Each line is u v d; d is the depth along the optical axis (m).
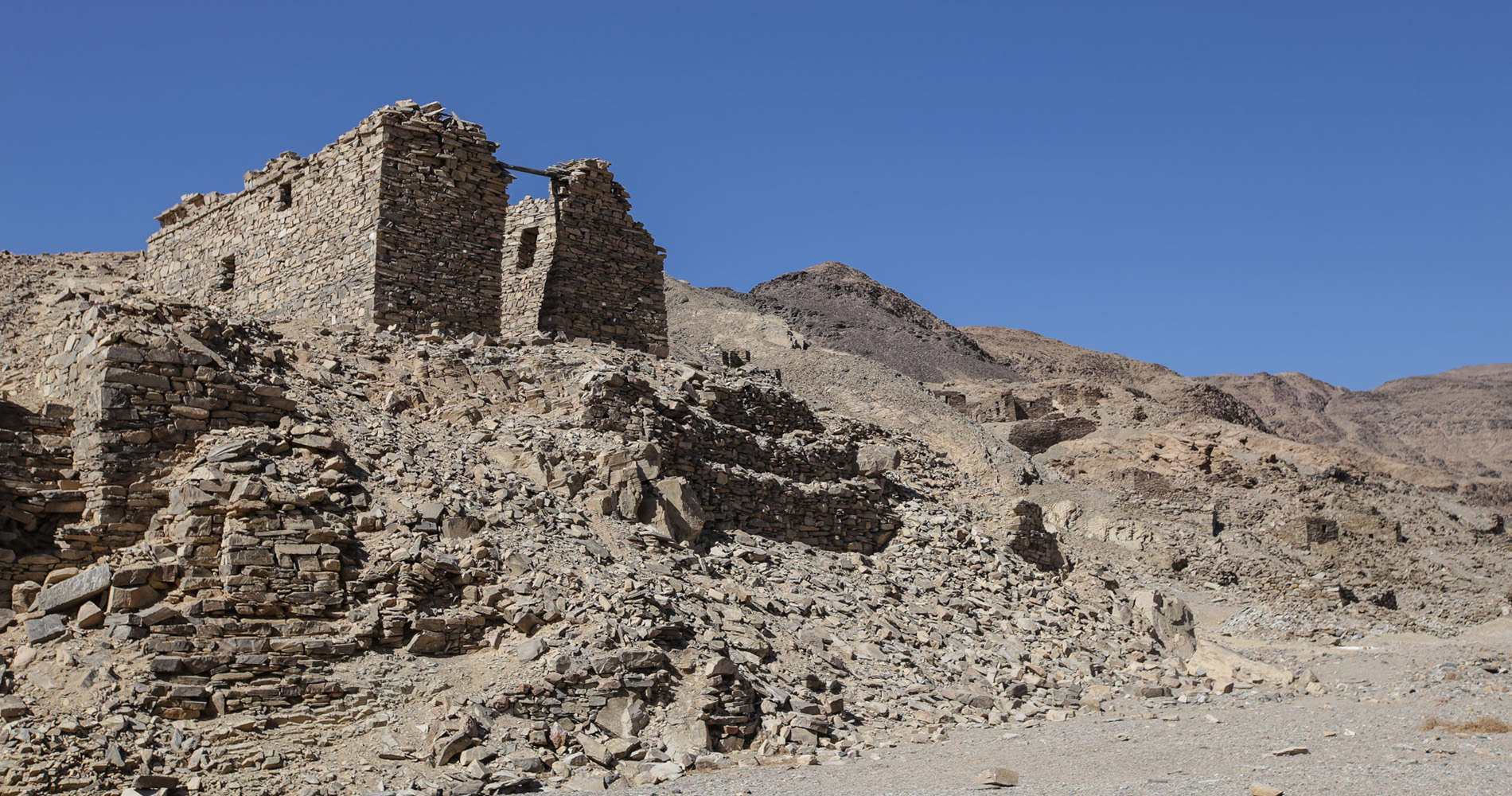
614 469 23.44
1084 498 57.28
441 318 28.95
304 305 30.16
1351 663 32.72
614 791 15.00
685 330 92.69
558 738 16.28
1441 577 57.03
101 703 14.87
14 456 17.95
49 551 17.39
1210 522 56.88
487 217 30.28
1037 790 14.73
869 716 19.88
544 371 27.39
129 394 18.61
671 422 26.53
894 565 27.97
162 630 16.03
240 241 33.12
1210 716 21.67
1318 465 75.31
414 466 20.83
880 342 144.50
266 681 15.93
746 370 40.25
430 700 16.41
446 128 29.78
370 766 15.12
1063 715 21.67
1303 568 50.62
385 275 28.09
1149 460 65.81
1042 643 26.38
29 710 14.64
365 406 23.19
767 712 18.48
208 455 18.45
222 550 17.31
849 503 29.08
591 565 20.11
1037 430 72.75
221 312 25.06
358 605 17.55
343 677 16.34
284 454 19.41
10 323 33.56
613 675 17.41
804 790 14.98
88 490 17.95
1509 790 13.57
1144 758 17.14
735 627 20.59
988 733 19.64
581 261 32.88
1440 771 15.04
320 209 30.17
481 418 24.61
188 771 14.42
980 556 29.89
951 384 89.00
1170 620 30.31
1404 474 85.38
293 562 17.45
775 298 157.00
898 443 40.81
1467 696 24.86
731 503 26.42
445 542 19.20
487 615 18.12
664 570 21.55
